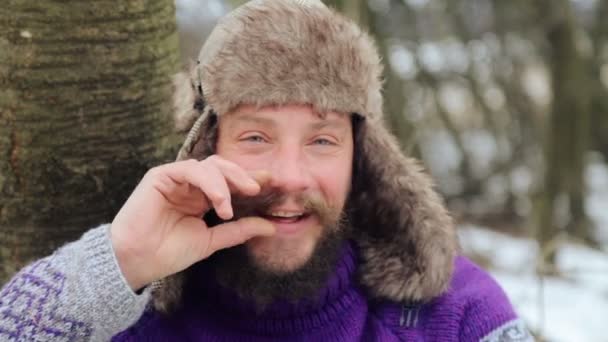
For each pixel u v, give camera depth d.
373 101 1.32
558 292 3.43
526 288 3.42
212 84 1.23
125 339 1.36
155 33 1.52
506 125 6.11
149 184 1.17
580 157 5.14
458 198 6.07
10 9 1.43
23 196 1.49
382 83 1.38
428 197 1.35
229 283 1.28
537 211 4.75
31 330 1.16
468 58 5.54
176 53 1.60
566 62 5.11
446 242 1.34
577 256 4.29
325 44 1.21
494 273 3.77
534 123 5.95
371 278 1.37
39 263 1.21
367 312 1.38
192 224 1.20
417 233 1.34
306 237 1.24
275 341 1.32
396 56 4.70
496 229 5.67
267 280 1.25
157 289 1.31
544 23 5.11
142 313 1.32
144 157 1.53
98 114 1.48
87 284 1.15
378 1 4.51
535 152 5.90
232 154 1.24
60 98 1.46
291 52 1.19
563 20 5.07
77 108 1.47
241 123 1.22
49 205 1.50
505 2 5.35
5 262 1.53
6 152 1.48
